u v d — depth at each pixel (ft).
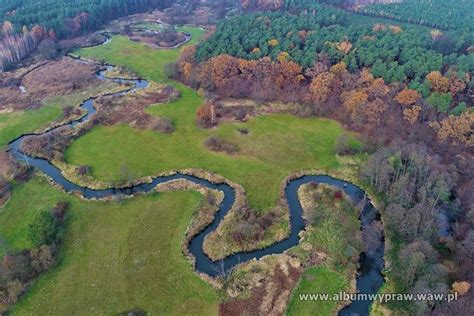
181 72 575.38
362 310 253.03
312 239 303.48
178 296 260.83
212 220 324.60
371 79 449.48
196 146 420.77
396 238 300.61
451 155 372.79
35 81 577.84
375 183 355.36
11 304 255.09
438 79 416.46
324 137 431.84
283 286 266.57
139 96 532.32
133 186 367.45
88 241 303.27
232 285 266.77
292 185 367.86
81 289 265.75
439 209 318.24
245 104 497.87
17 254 282.36
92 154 410.31
